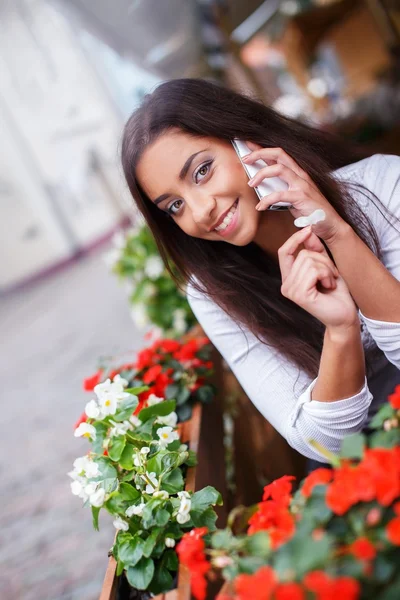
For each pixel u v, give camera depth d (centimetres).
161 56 796
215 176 125
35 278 2072
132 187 137
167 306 362
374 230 135
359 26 1285
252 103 136
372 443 81
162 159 124
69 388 657
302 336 143
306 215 113
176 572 107
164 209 133
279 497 90
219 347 151
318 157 136
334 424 117
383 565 64
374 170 145
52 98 2205
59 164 2203
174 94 127
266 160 125
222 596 75
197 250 147
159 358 192
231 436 221
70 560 316
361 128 802
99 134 2281
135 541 106
